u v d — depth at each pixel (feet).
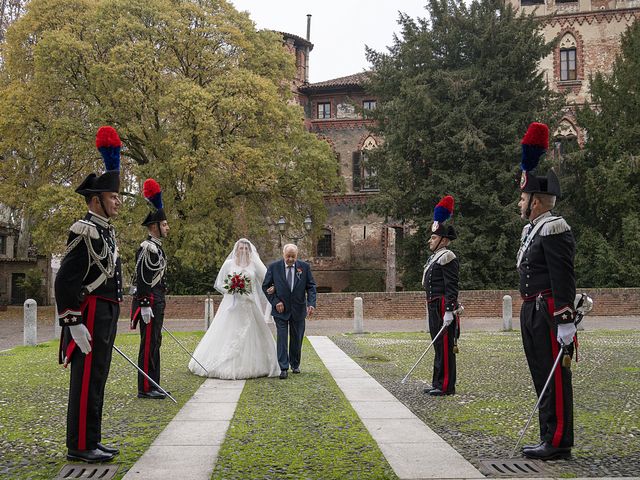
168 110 97.30
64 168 108.17
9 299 157.07
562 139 115.55
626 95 107.24
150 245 28.76
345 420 23.17
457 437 20.53
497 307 92.63
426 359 43.45
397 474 16.38
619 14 132.26
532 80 108.37
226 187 109.40
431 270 29.94
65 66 97.50
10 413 24.86
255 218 111.45
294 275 35.96
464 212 106.11
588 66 133.49
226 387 31.04
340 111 151.23
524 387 30.94
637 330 69.21
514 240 101.50
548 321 18.39
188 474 16.43
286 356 34.60
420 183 108.78
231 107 96.43
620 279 97.30
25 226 149.07
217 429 21.74
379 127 121.60
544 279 18.63
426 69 109.19
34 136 104.53
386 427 22.00
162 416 24.04
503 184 101.86
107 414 24.45
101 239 18.24
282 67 117.39
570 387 18.03
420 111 104.12
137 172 98.02
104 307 18.53
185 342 57.16
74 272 17.48
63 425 22.67
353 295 95.09
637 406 25.89
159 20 100.78
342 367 39.14
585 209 108.58
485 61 107.04
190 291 111.65
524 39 104.27
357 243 145.89
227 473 16.53
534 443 19.67
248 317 34.88
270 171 103.71
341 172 149.69
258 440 20.15
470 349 49.67
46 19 104.83
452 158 105.19
